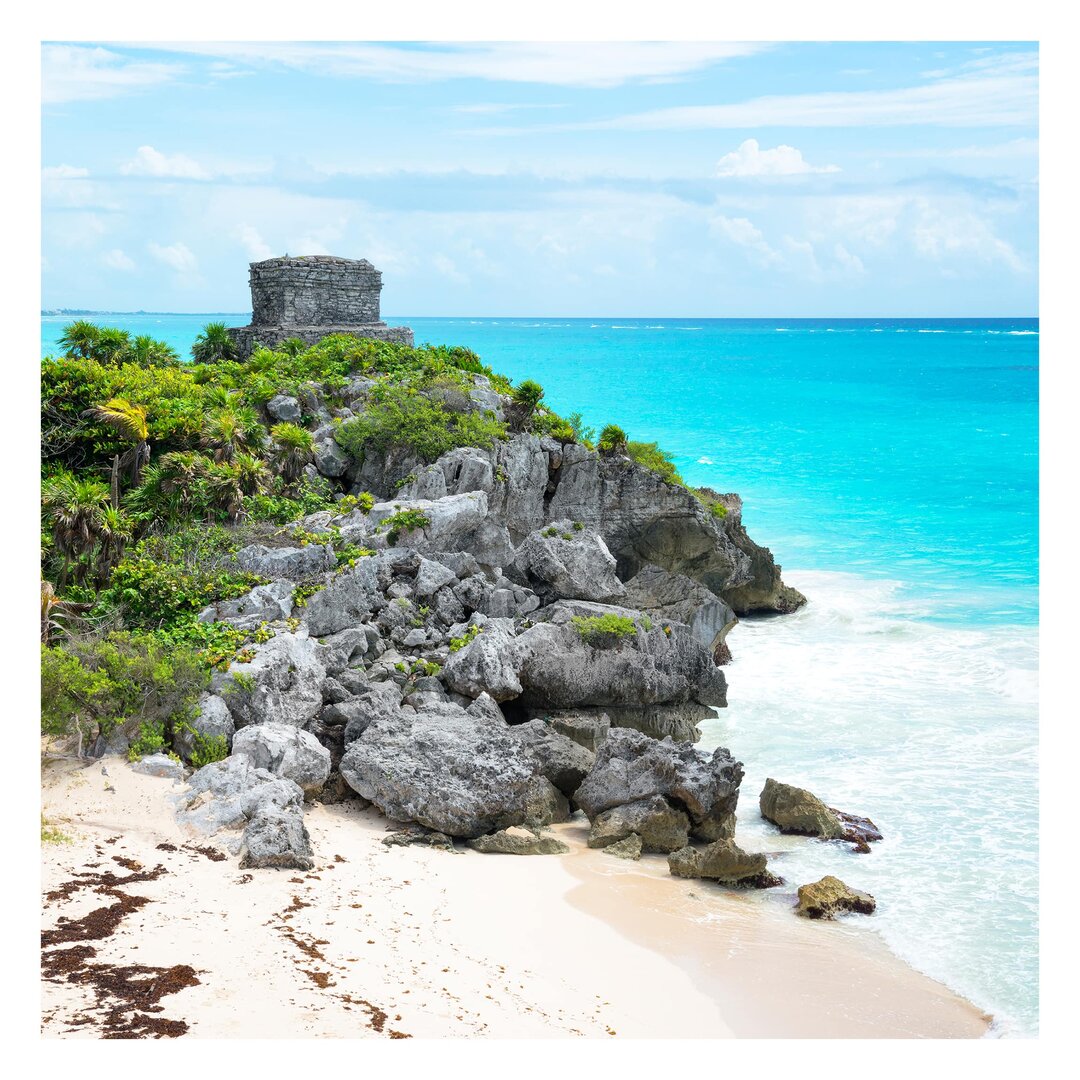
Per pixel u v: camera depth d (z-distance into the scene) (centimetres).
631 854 2620
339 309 6169
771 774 3177
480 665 3172
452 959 1939
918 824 2822
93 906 1898
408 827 2619
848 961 2131
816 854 2664
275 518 4109
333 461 4625
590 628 3425
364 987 1753
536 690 3319
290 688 2825
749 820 2889
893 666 4316
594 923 2214
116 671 2553
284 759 2531
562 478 4931
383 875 2297
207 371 5112
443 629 3569
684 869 2516
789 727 3572
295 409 4772
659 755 2725
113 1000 1603
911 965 2125
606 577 4069
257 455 4406
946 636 4738
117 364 5141
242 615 3180
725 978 2030
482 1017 1722
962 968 2114
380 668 3200
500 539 4134
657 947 2136
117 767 2434
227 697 2719
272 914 1983
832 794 3022
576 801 2806
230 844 2245
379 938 1966
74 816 2244
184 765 2539
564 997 1875
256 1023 1585
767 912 2350
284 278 5988
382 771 2598
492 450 4684
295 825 2277
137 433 4088
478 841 2578
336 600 3356
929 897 2427
